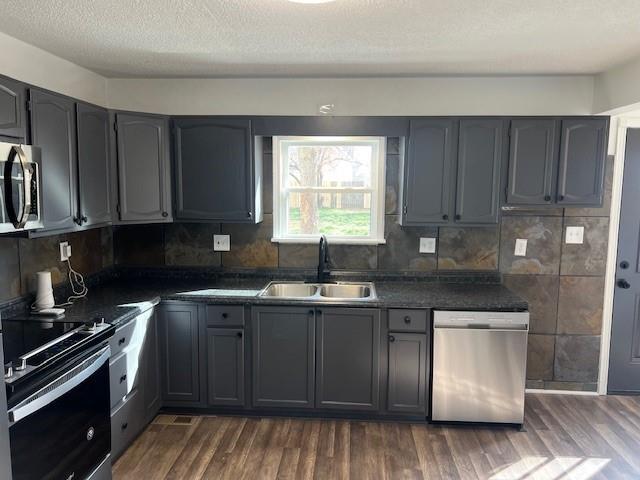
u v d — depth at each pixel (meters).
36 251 2.80
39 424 1.89
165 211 3.35
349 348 3.12
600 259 3.59
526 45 2.64
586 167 3.21
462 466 2.71
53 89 2.92
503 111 3.48
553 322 3.66
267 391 3.21
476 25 2.31
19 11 2.15
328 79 3.51
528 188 3.25
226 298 3.13
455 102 3.49
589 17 2.19
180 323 3.19
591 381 3.71
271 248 3.69
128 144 3.13
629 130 3.48
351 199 3.68
